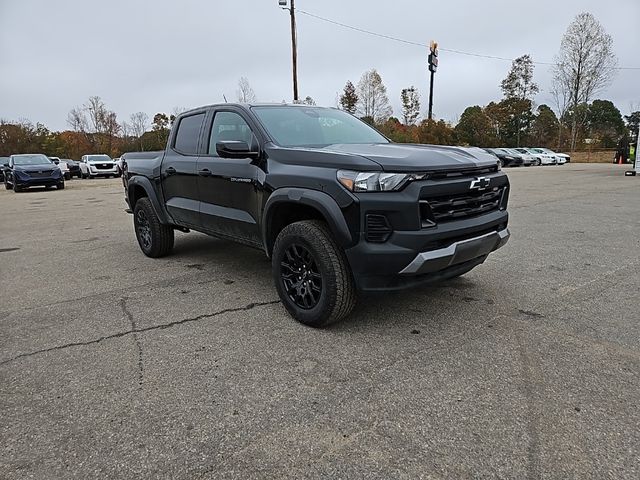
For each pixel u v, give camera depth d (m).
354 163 3.02
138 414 2.38
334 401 2.46
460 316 3.58
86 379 2.75
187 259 5.78
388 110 45.88
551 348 3.00
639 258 5.25
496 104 55.25
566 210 9.18
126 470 1.97
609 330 3.27
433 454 2.03
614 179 17.33
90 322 3.68
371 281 3.03
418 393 2.51
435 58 26.19
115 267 5.47
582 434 2.13
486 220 3.36
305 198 3.22
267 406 2.43
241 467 1.98
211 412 2.38
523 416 2.28
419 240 2.91
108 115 58.94
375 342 3.16
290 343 3.18
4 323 3.70
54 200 14.59
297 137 3.94
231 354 3.04
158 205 5.52
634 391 2.47
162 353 3.08
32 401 2.53
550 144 56.47
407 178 2.91
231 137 4.27
